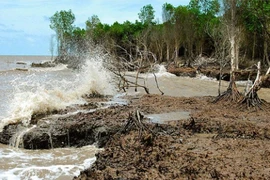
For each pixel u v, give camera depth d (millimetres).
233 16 30297
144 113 16625
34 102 15531
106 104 19422
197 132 13008
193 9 68375
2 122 14320
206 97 22750
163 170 8562
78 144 12984
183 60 71938
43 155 11828
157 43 70375
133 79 40562
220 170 8609
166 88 31031
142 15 80625
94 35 68938
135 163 9047
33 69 67250
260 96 27375
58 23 80750
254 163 9227
